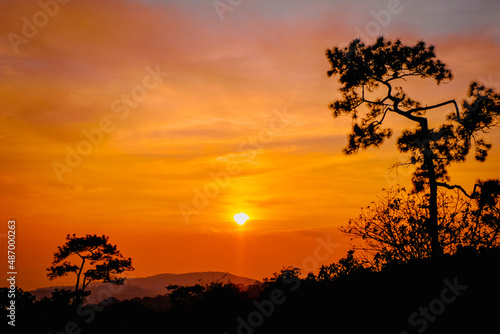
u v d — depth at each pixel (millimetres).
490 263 13414
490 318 12055
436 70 26328
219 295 25344
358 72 27062
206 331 22422
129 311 30312
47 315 30516
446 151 25281
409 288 14188
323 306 16094
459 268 13594
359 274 15727
